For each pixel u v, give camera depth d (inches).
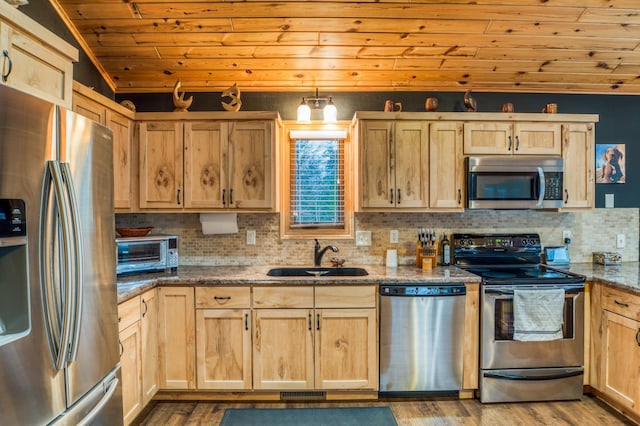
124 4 88.6
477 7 90.4
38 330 45.5
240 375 96.3
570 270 108.0
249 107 118.9
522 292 94.3
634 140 119.6
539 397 96.6
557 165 105.9
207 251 117.7
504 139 106.7
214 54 104.9
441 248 116.6
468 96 112.0
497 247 114.9
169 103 118.2
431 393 99.7
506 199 105.0
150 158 104.5
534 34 98.9
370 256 118.3
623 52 105.0
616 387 90.9
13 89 42.9
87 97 84.5
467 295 96.5
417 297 94.7
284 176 119.1
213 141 104.5
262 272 105.0
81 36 97.4
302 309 95.7
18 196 43.2
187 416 91.8
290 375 96.2
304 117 113.1
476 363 96.7
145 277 97.5
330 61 108.0
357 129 107.6
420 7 90.3
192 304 95.9
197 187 104.6
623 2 89.1
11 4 56.0
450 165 106.2
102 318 59.5
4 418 41.4
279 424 88.0
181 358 96.3
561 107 119.3
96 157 57.8
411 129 105.7
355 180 113.8
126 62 106.7
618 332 90.4
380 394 99.3
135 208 104.7
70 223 48.8
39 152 46.2
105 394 60.3
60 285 48.2
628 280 91.8
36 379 45.3
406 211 106.7
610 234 119.5
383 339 95.6
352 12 91.6
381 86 117.8
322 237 117.6
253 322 95.9
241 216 118.2
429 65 109.8
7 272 44.0
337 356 96.2
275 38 99.6
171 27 95.7
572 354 97.0
